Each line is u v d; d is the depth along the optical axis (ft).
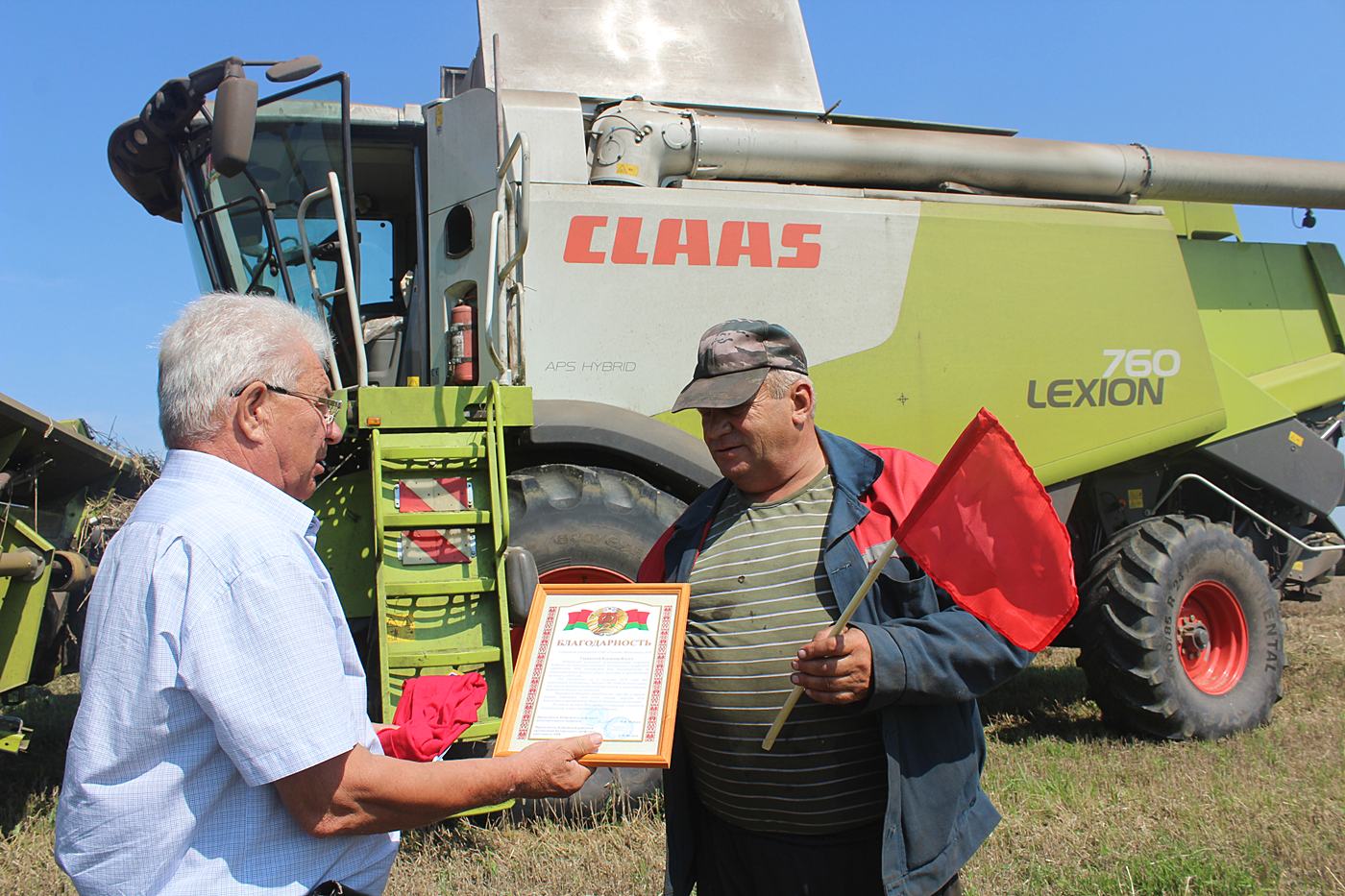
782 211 17.65
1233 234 24.99
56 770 18.21
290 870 5.74
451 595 13.87
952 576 6.99
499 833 13.98
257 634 5.56
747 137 18.26
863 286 18.04
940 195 19.31
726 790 7.91
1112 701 19.99
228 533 5.73
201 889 5.55
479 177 15.93
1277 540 23.84
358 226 19.26
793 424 7.98
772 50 21.06
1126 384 20.07
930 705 7.38
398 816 5.89
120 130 17.63
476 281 15.79
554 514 14.90
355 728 5.85
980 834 7.62
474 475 14.32
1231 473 22.98
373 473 13.79
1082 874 11.96
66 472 19.40
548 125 16.85
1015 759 17.44
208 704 5.45
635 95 19.47
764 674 7.59
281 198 16.98
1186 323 20.79
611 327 16.52
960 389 18.58
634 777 14.90
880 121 20.65
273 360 6.28
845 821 7.58
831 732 7.50
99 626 5.77
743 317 17.20
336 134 16.94
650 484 16.17
